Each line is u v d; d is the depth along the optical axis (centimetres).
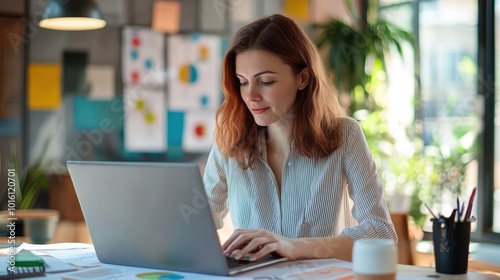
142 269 169
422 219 443
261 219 206
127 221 167
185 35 485
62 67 450
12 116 437
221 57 497
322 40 515
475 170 467
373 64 514
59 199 422
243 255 168
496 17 461
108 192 167
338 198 202
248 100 195
